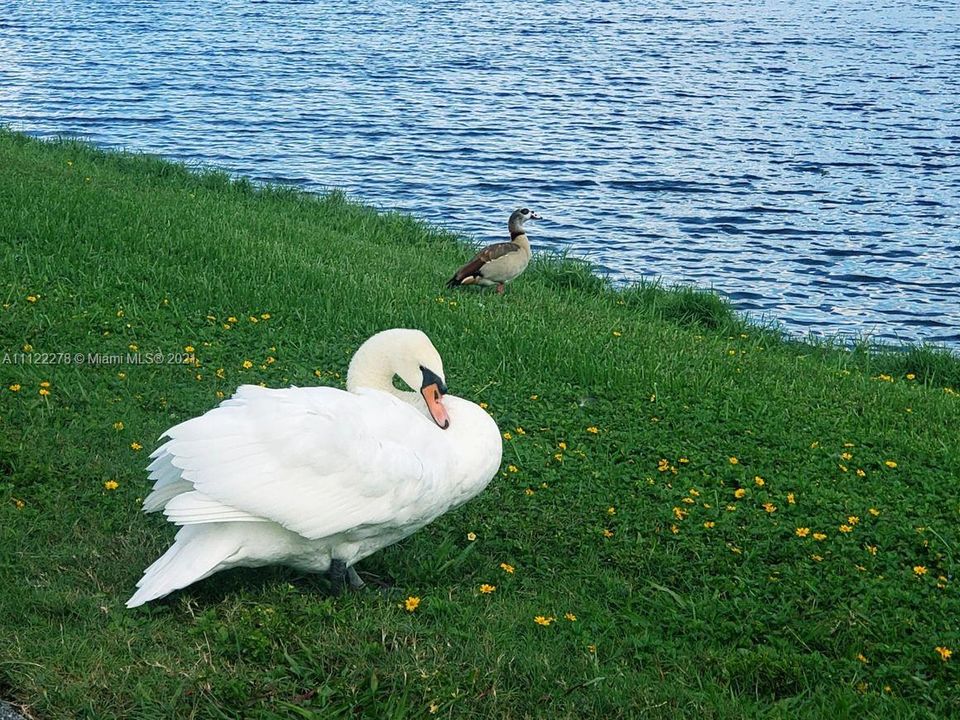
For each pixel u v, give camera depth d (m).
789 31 63.62
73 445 7.21
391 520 5.59
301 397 5.66
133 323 9.79
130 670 4.94
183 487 5.62
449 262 16.22
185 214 14.07
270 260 12.20
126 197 14.70
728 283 19.94
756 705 5.29
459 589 6.05
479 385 9.38
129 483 6.80
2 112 32.62
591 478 7.63
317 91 38.97
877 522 7.30
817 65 49.78
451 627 5.53
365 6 71.75
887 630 6.04
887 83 44.56
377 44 53.41
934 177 28.98
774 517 7.28
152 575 5.15
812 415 9.38
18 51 46.22
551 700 5.09
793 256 21.83
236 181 19.50
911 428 9.34
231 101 36.25
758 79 45.38
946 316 18.42
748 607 6.19
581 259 18.81
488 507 7.12
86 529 6.25
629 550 6.70
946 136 34.34
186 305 10.44
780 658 5.68
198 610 5.51
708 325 14.82
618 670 5.39
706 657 5.68
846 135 34.25
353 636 5.36
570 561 6.59
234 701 4.87
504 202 25.09
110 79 39.72
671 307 14.97
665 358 10.70
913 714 5.32
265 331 10.09
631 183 27.39
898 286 20.06
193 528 5.38
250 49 50.03
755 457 8.28
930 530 7.15
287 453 5.29
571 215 24.27
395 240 17.47
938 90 42.88
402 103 37.25
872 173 29.34
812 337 15.08
